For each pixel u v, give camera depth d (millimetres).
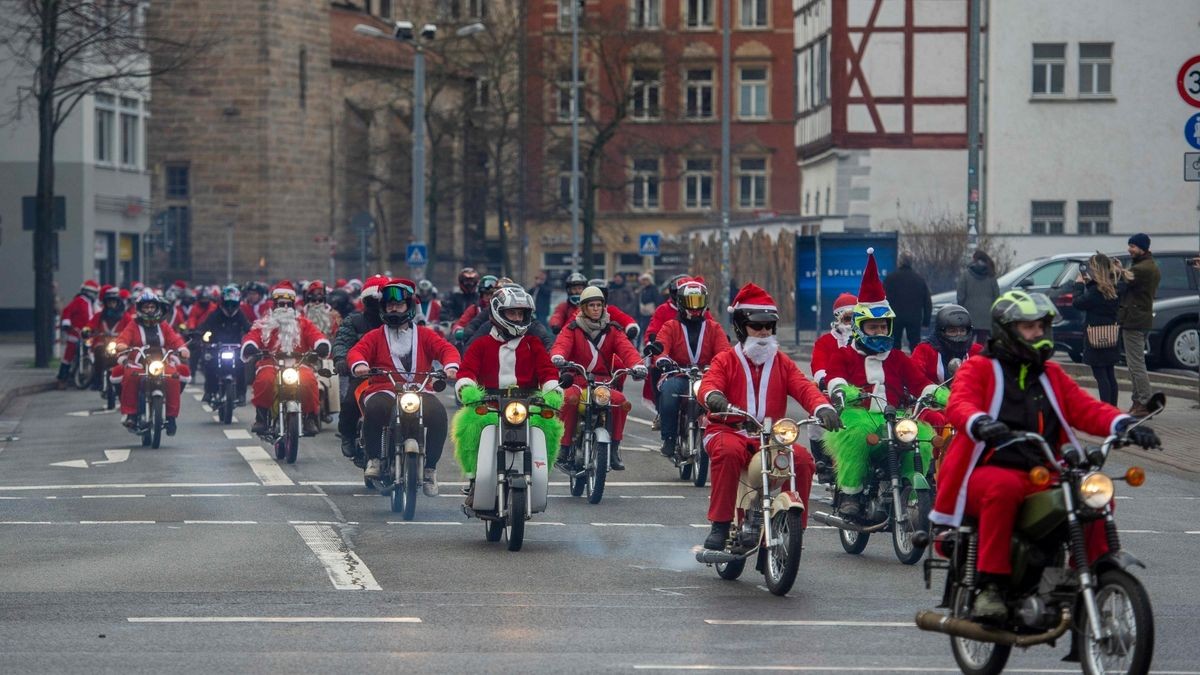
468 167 195750
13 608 27969
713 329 47844
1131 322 57719
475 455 35969
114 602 28609
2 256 157125
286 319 54281
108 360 78438
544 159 192750
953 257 122438
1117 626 20750
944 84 138125
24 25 114250
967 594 22141
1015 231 136000
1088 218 136250
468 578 31500
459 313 85250
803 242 111688
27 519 40062
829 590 30422
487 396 35812
